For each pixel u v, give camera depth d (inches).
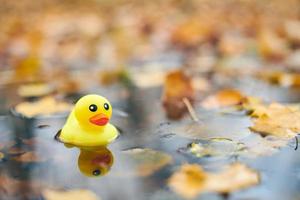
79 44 70.7
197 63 56.1
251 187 30.7
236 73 50.4
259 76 49.0
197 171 31.9
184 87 43.3
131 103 42.5
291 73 49.3
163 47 68.3
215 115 39.3
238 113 39.5
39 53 65.2
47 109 41.4
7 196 30.7
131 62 58.6
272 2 96.0
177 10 95.8
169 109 40.9
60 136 35.9
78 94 45.3
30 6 102.3
